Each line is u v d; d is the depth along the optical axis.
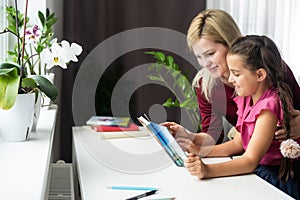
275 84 1.83
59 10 2.77
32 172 1.34
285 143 1.77
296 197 1.86
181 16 3.01
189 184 1.55
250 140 1.73
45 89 1.72
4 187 1.21
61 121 2.83
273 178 1.86
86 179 1.58
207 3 3.05
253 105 1.85
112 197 1.41
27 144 1.66
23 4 2.63
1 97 1.57
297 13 3.22
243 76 1.80
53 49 1.80
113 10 2.90
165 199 1.39
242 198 1.42
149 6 2.96
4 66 1.69
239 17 3.13
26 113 1.67
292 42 3.25
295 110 1.90
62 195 1.77
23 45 1.73
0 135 1.69
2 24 2.41
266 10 3.16
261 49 1.81
